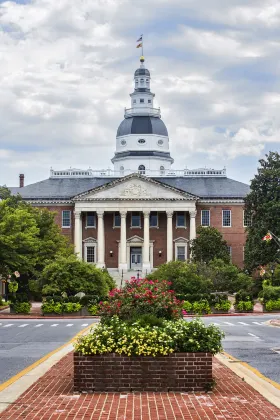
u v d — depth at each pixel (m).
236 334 37.25
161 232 114.81
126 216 114.50
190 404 14.54
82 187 119.62
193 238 106.81
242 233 114.81
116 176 123.00
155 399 15.02
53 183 120.69
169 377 15.88
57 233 87.38
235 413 13.71
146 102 148.62
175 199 111.94
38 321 53.28
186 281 68.19
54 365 20.95
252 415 13.54
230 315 63.22
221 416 13.45
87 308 62.88
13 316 60.72
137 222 115.19
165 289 22.58
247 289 81.50
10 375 19.80
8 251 65.00
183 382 15.89
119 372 15.85
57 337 35.25
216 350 16.09
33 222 72.00
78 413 13.65
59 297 63.25
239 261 114.50
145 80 149.25
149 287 21.91
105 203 112.38
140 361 15.88
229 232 114.88
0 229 65.00
